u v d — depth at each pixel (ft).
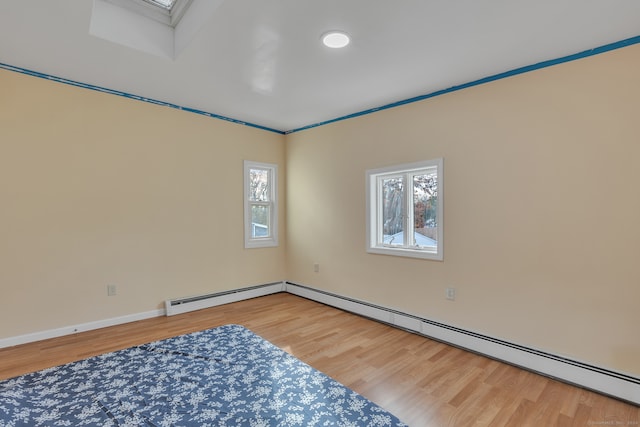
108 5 7.27
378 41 7.05
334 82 9.33
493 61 7.84
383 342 9.44
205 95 10.63
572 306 7.33
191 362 8.00
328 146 13.33
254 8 5.91
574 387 7.08
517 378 7.44
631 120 6.58
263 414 6.00
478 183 8.84
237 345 9.07
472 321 8.98
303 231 14.51
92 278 10.07
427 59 7.83
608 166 6.84
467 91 9.05
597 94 6.97
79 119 9.77
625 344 6.68
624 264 6.68
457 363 8.16
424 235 10.55
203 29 6.65
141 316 11.10
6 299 8.71
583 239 7.17
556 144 7.52
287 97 10.66
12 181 8.77
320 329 10.44
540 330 7.79
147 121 11.10
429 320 9.87
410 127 10.44
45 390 6.68
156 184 11.35
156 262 11.41
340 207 12.85
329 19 6.25
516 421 5.90
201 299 12.43
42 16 6.36
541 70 7.75
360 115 12.05
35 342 9.07
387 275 11.16
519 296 8.12
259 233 14.75
